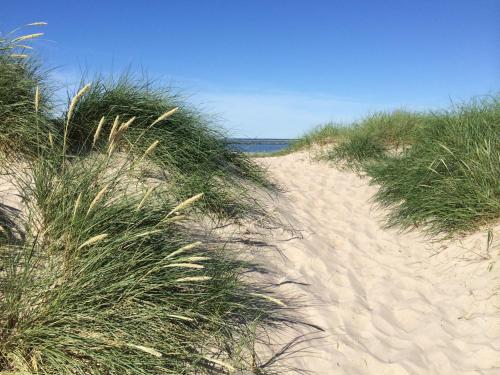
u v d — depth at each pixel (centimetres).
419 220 574
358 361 325
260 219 539
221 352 293
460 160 579
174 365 267
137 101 541
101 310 270
